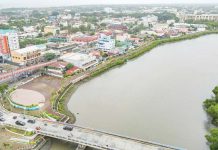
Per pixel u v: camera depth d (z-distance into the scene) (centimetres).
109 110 12019
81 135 9081
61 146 9088
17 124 9975
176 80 16612
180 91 14575
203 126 10475
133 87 15325
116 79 16975
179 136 9700
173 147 8212
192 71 18700
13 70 16962
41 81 16188
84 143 8625
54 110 11606
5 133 9494
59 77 16988
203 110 12012
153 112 11775
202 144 9188
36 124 9981
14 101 12625
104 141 8688
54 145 9150
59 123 10012
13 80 16062
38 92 14100
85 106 12469
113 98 13550
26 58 19550
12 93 13888
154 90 14762
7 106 12038
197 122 10812
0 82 15300
